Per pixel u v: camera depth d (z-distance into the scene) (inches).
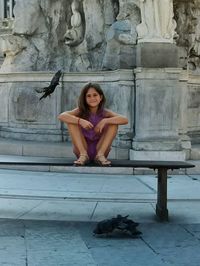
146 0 329.1
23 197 253.3
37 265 163.8
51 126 362.9
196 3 390.9
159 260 169.3
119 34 345.7
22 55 408.5
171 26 334.3
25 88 370.9
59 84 358.0
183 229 203.0
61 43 402.6
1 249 178.4
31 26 404.2
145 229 202.7
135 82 323.6
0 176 304.2
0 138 382.3
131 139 324.2
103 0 379.9
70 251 176.7
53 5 402.6
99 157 211.2
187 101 348.2
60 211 228.2
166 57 330.0
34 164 214.2
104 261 167.9
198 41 394.6
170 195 259.8
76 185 281.6
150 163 215.9
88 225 207.2
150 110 318.0
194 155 329.1
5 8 663.1
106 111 216.5
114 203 243.3
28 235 193.8
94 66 382.6
